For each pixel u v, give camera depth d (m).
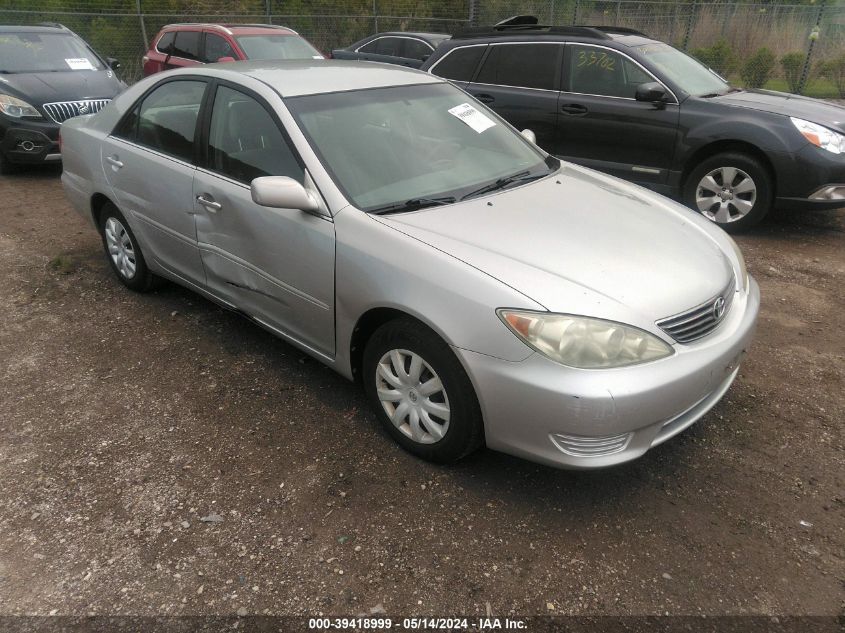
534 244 2.76
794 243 5.85
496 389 2.48
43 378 3.60
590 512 2.68
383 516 2.64
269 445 3.06
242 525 2.59
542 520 2.63
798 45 15.47
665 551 2.49
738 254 3.28
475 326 2.49
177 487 2.79
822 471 2.91
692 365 2.52
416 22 17.06
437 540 2.53
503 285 2.48
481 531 2.57
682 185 6.17
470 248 2.68
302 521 2.61
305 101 3.33
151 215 4.02
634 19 16.58
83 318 4.29
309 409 3.33
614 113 6.25
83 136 4.56
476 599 2.29
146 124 4.07
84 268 5.11
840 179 5.46
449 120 3.71
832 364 3.79
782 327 4.25
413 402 2.87
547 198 3.27
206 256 3.70
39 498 2.73
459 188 3.24
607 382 2.35
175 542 2.51
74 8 13.94
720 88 6.45
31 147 7.63
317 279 3.04
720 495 2.77
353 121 3.35
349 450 3.03
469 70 7.11
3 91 7.57
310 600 2.28
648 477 2.88
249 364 3.75
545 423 2.43
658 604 2.27
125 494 2.75
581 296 2.46
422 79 3.93
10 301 4.53
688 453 3.03
